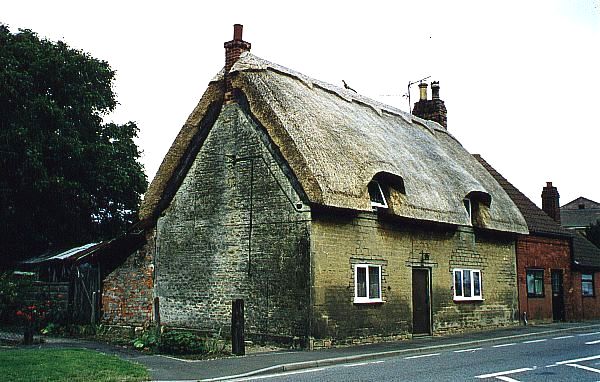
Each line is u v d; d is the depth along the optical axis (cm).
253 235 1934
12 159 2714
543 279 2928
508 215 2594
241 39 2184
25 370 1146
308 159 1809
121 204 3231
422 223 2180
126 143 3384
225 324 1964
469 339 2022
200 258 2077
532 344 1892
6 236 2991
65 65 2984
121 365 1266
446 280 2295
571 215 8150
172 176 2202
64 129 2955
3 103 2738
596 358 1491
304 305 1764
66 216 2984
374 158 2016
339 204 1778
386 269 2025
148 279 2200
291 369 1354
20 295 2181
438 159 2497
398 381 1141
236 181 2019
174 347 1573
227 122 2084
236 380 1184
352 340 1856
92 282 2302
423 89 3341
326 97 2320
